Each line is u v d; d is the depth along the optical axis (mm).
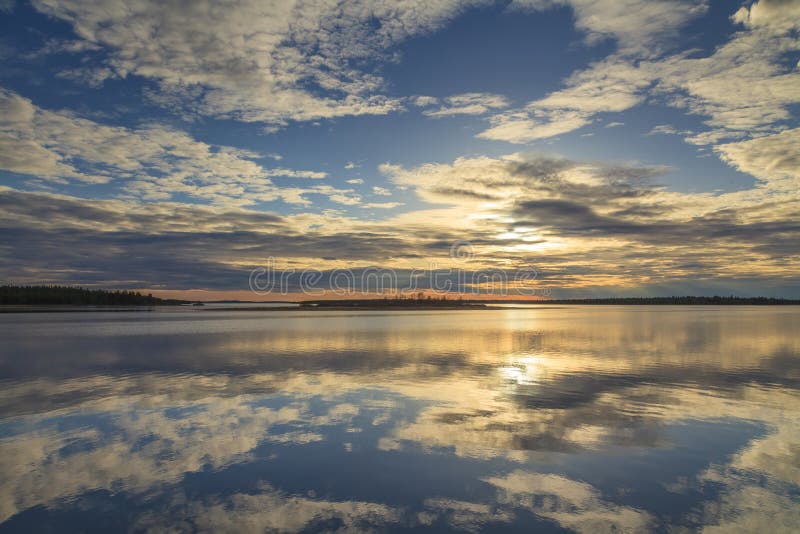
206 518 7883
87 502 8461
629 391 17359
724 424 13055
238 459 10523
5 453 10898
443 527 7605
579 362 24859
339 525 7668
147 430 12602
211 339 38250
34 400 15945
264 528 7578
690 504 8391
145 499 8562
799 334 44125
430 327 56375
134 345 33469
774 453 10844
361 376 20484
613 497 8672
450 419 13609
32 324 61375
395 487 9078
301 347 32125
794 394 16844
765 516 7980
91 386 18297
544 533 7430
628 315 109062
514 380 19500
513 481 9336
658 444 11453
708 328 54000
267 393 17000
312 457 10625
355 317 92438
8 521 7766
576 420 13477
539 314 121875
